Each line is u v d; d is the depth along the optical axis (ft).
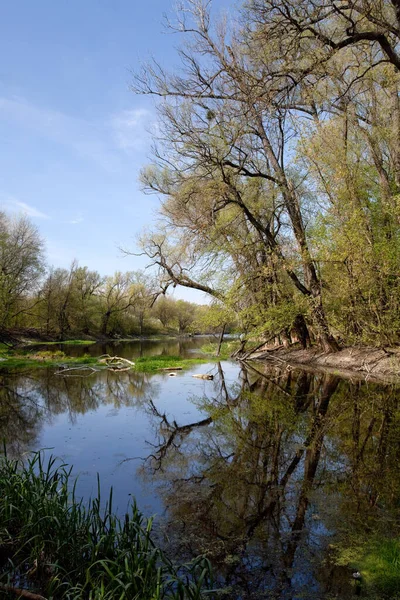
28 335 153.69
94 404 40.83
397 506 17.06
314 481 20.06
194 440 27.50
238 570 12.60
